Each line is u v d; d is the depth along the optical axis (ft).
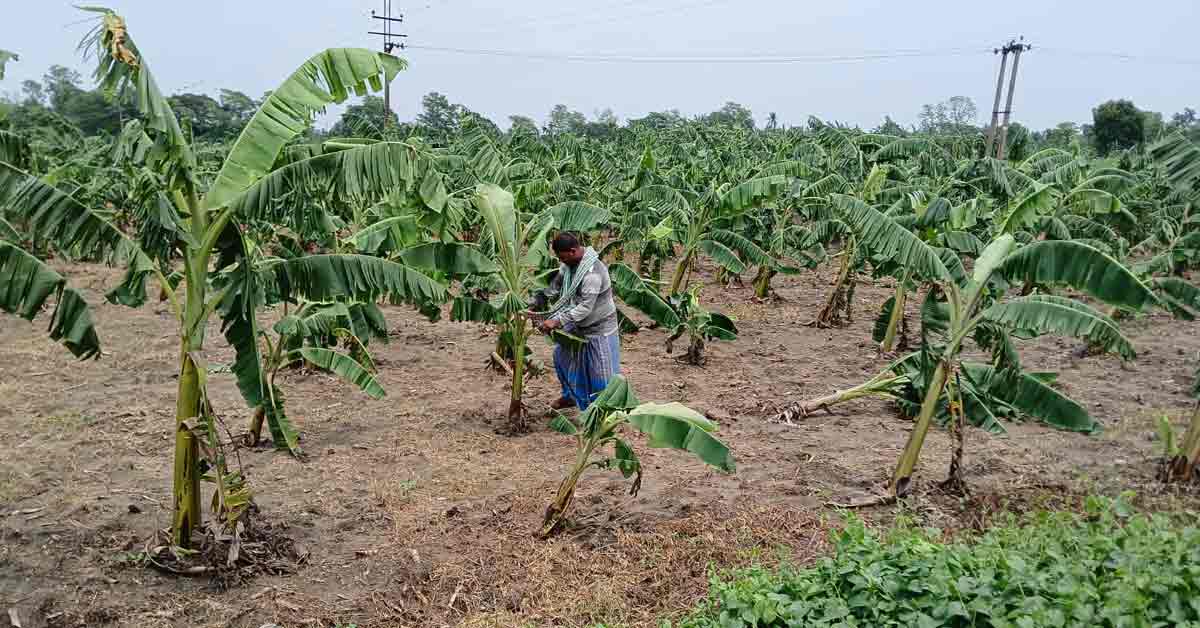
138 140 14.37
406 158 15.81
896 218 30.07
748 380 31.42
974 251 31.89
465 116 79.82
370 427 25.36
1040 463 23.15
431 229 22.88
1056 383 31.37
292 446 18.80
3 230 32.65
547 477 21.63
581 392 25.13
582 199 52.75
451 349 35.58
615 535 18.33
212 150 45.42
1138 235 58.85
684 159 82.48
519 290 24.57
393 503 19.80
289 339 22.26
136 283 14.93
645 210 45.34
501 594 16.05
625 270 29.32
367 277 16.56
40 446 22.74
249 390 15.64
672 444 16.80
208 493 20.02
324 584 16.16
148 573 15.97
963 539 17.93
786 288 52.49
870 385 25.89
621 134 132.26
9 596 14.94
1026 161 59.00
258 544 16.92
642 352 35.40
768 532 18.53
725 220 45.60
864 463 22.98
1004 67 109.29
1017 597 12.78
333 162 15.24
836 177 43.88
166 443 23.31
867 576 13.46
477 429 25.34
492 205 24.13
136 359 32.12
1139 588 12.47
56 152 71.10
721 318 33.58
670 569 16.98
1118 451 24.14
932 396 20.03
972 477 22.11
